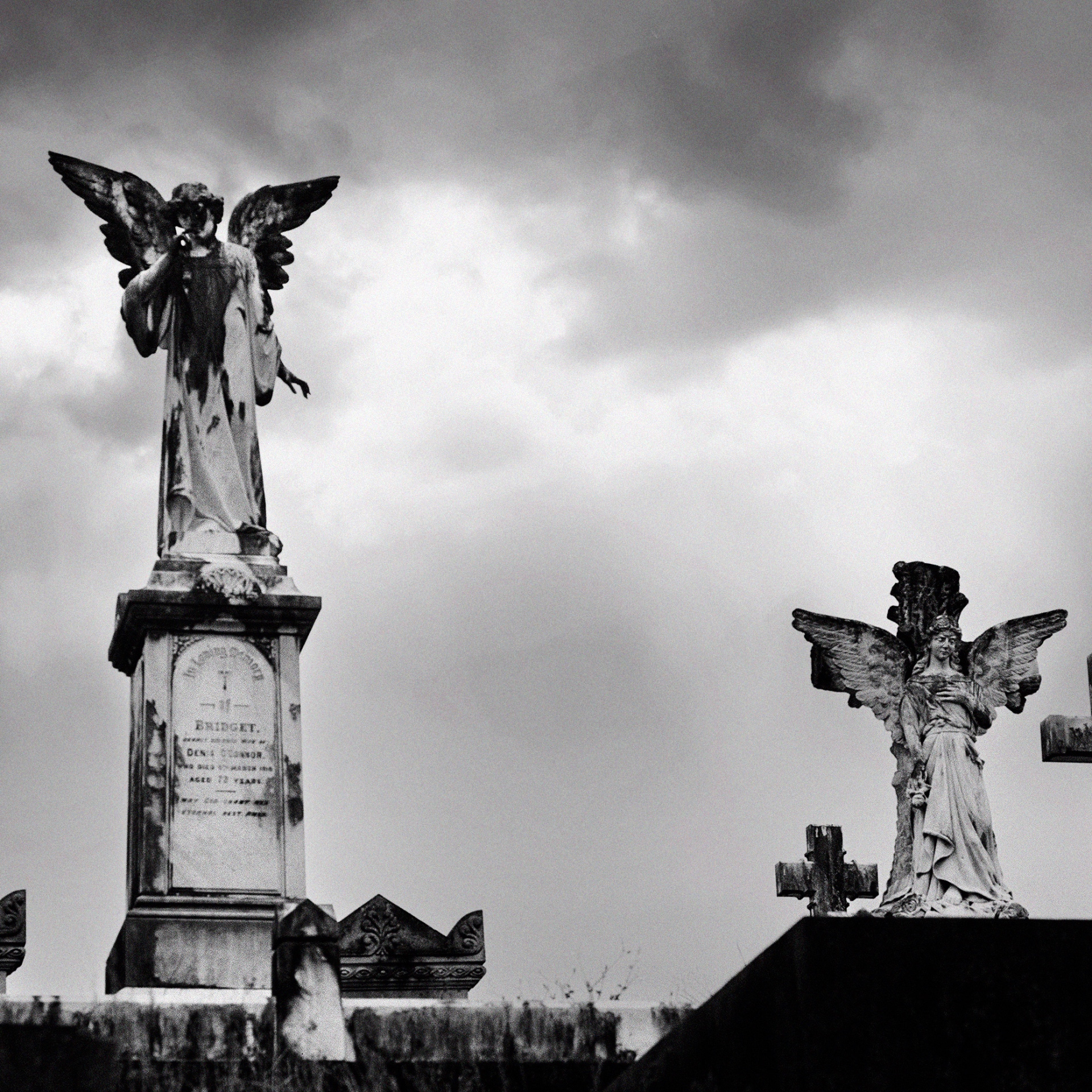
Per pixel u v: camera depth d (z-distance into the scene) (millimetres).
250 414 22422
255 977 20125
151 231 22953
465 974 23750
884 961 12836
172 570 21422
